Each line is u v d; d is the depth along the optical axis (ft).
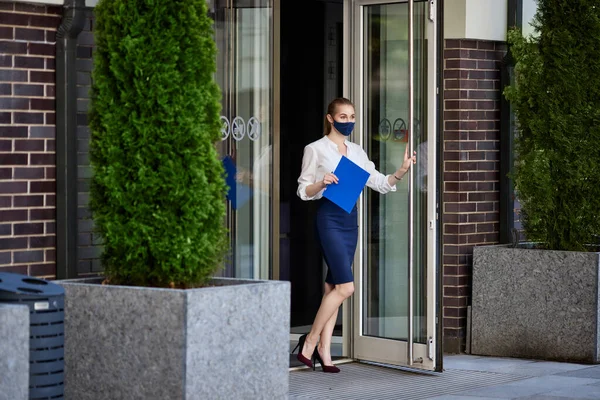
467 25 39.88
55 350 23.44
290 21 43.75
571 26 38.91
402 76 36.14
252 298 25.13
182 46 25.31
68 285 25.57
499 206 41.29
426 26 35.01
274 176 35.24
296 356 37.88
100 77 25.77
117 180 25.45
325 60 43.78
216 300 24.34
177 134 24.99
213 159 25.54
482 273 39.88
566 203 39.22
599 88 38.83
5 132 28.99
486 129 40.83
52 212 29.94
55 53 29.89
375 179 34.78
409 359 35.37
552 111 39.09
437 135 34.83
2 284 23.35
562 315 38.37
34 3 29.43
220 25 34.14
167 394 24.03
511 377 35.32
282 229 43.55
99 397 25.14
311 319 43.86
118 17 25.34
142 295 24.40
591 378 35.17
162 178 25.08
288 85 43.86
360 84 36.99
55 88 29.89
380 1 36.47
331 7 43.75
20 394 21.17
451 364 37.78
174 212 25.29
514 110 40.40
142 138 25.13
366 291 37.19
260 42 34.83
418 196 35.45
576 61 38.86
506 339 39.42
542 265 38.70
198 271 25.58
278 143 35.24
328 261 34.37
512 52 39.91
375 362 37.19
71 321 25.54
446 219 40.22
